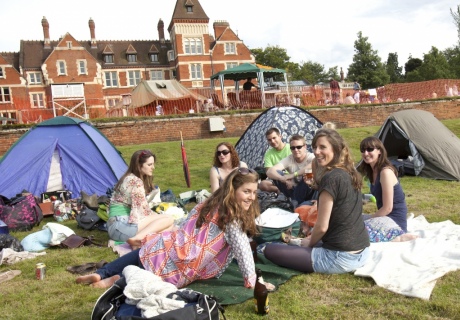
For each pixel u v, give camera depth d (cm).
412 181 907
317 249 397
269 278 392
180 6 4703
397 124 976
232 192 350
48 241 568
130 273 315
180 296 291
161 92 2672
